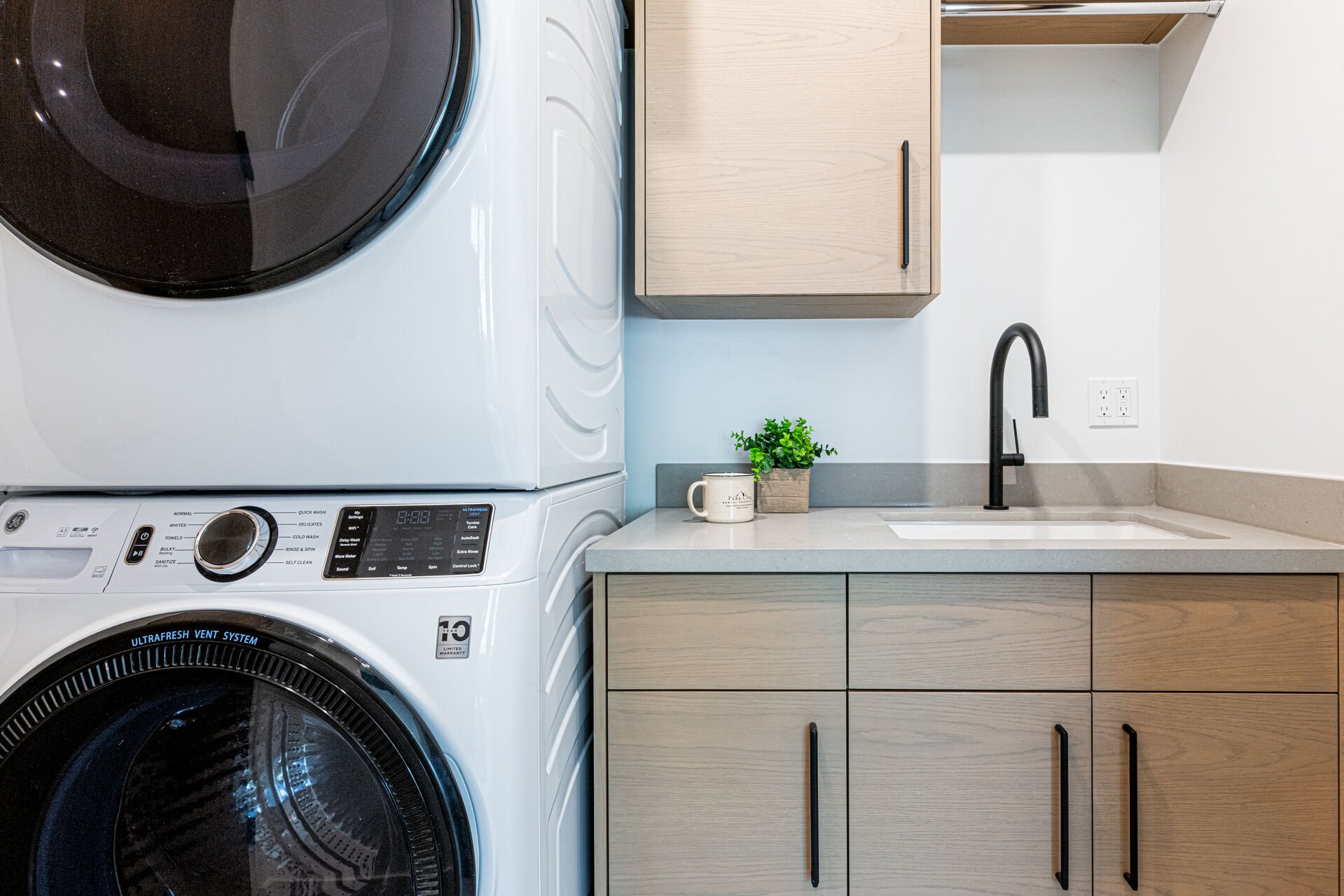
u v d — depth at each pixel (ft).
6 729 2.44
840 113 4.31
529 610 2.58
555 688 2.98
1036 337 4.48
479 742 2.45
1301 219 3.73
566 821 3.16
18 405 2.71
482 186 2.56
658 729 3.37
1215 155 4.51
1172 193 5.04
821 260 4.34
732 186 4.36
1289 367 3.82
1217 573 3.23
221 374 2.64
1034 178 5.29
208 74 2.50
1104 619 3.26
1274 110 3.94
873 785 3.32
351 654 2.44
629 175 5.37
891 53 4.29
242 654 2.41
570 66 3.21
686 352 5.47
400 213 2.55
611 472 4.49
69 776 2.57
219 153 2.52
